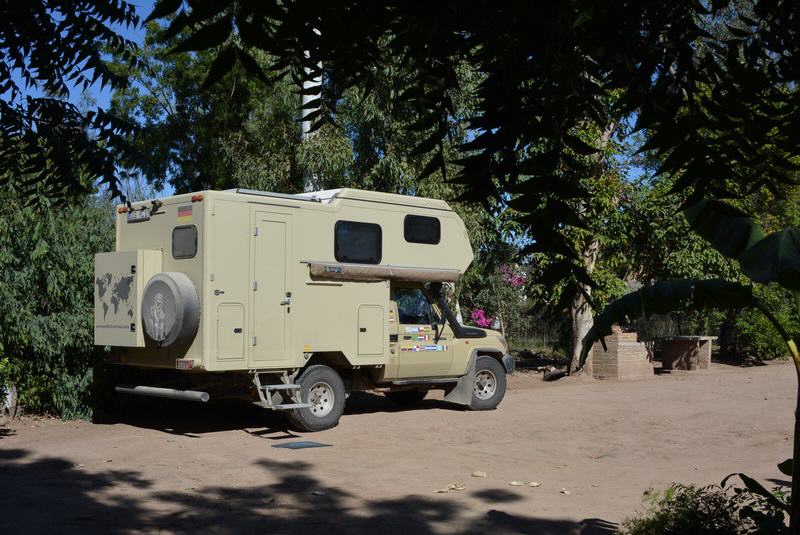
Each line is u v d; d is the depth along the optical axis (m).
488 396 13.65
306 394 11.26
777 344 23.69
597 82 2.36
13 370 11.43
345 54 2.20
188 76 15.73
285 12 1.71
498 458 9.52
